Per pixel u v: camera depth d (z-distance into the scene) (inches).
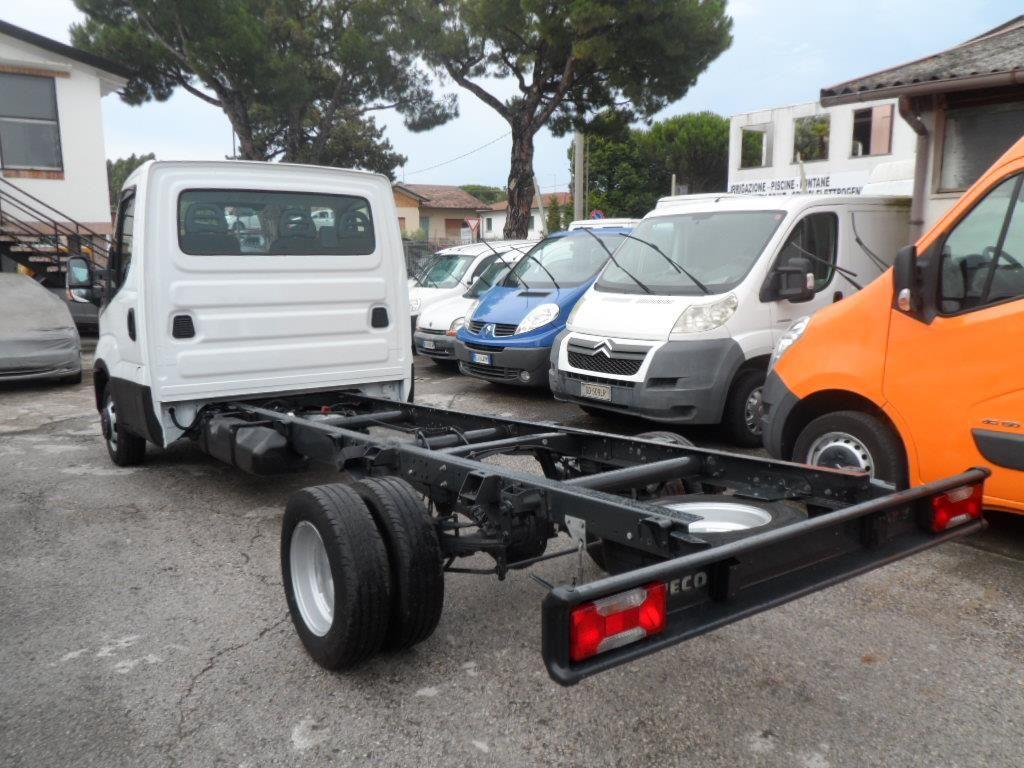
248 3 776.3
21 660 141.6
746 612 96.5
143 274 210.8
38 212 667.4
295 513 138.1
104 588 172.7
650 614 89.6
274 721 121.8
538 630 149.7
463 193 2736.2
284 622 155.6
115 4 792.3
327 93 887.1
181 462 278.1
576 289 370.6
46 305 435.2
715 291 275.0
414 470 151.7
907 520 118.8
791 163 1282.0
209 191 218.2
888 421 190.9
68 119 721.0
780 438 210.5
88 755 114.0
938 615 153.6
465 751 113.9
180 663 139.9
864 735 116.0
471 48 800.3
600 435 173.6
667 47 699.4
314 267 235.0
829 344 197.8
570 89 800.3
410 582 128.4
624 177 1988.2
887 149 1170.6
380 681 132.7
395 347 254.2
